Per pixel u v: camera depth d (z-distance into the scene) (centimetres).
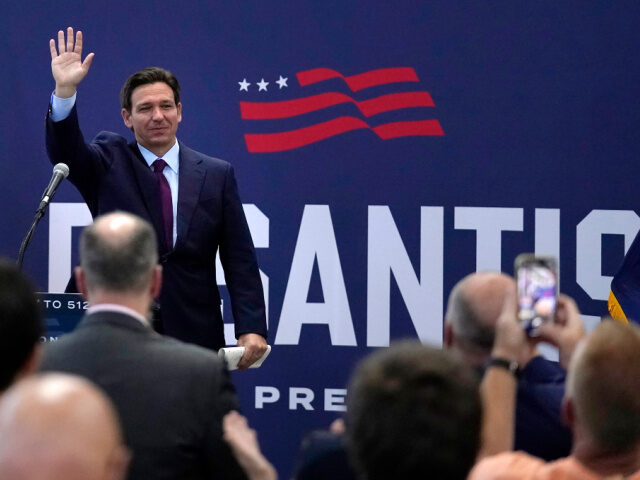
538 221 845
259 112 872
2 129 898
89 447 182
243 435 328
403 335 855
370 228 859
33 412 182
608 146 839
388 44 857
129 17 886
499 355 344
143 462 346
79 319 575
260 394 868
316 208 866
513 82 845
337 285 862
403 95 856
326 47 864
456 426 225
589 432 281
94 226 375
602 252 839
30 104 895
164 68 884
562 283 845
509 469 294
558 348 350
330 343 862
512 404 337
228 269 718
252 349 697
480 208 848
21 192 895
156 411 350
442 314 853
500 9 845
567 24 841
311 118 866
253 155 873
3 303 299
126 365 354
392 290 857
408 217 855
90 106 893
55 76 668
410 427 224
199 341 698
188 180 706
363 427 229
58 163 684
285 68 870
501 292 370
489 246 848
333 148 863
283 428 866
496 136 848
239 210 721
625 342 280
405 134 855
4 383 301
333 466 302
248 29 873
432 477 223
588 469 286
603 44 838
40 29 894
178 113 717
